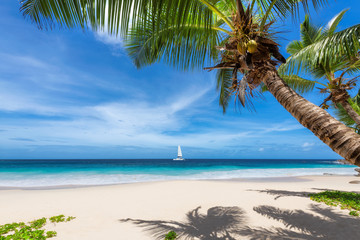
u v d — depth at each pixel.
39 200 8.23
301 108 2.43
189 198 8.47
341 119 10.49
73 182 16.00
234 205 7.25
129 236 4.62
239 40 3.04
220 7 5.03
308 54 5.49
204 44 4.43
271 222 5.43
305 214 6.07
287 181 15.06
